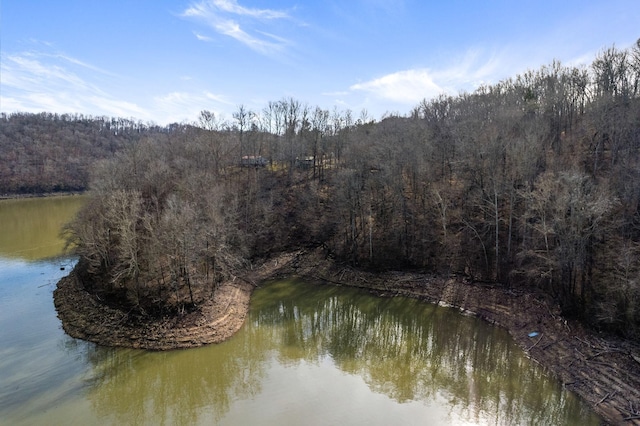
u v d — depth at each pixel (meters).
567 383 32.62
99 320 42.91
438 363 37.78
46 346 39.38
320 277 59.88
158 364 37.09
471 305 48.47
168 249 44.28
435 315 47.94
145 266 47.78
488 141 51.44
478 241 54.84
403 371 36.34
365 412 30.02
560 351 36.69
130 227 47.72
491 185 51.47
